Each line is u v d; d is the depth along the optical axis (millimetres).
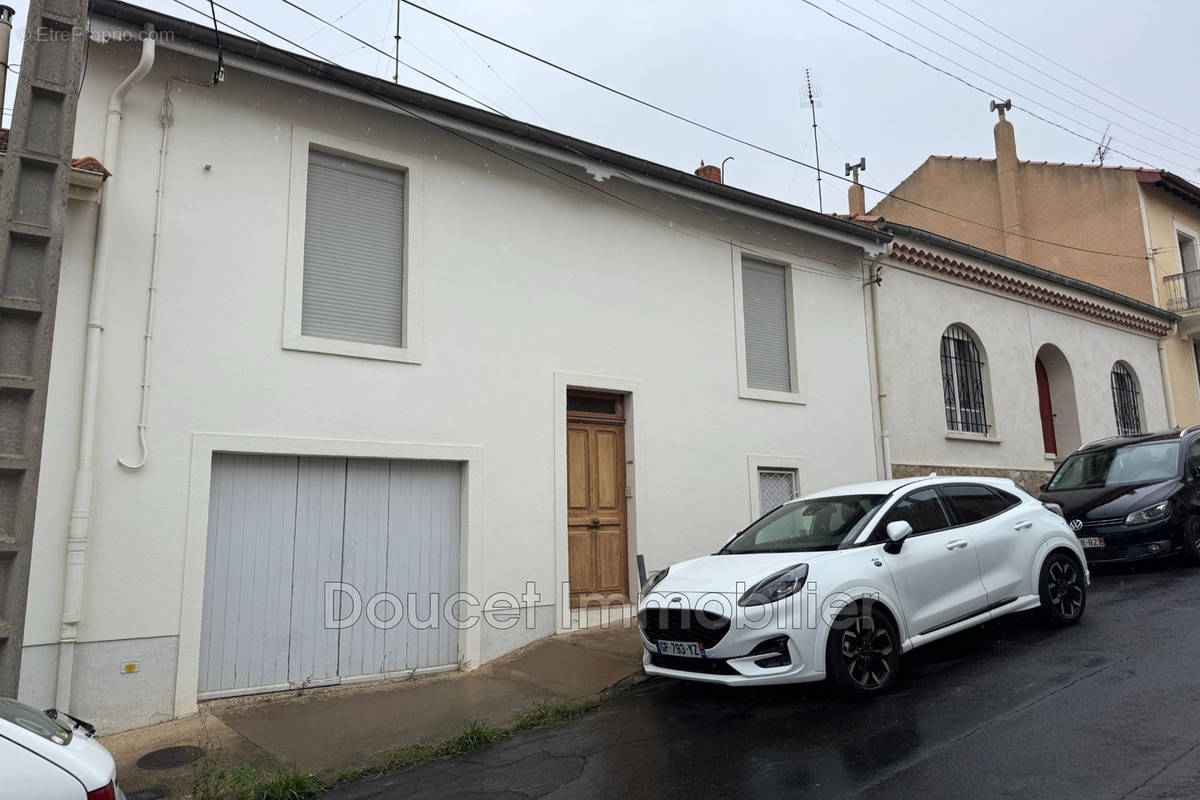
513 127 8547
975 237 21672
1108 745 4551
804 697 6105
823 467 11328
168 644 6539
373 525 7789
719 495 10195
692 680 6203
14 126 4445
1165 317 18578
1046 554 7391
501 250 8836
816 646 5738
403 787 5039
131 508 6504
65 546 6188
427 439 8031
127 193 6832
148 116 7023
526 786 4863
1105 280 19641
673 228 10352
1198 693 5312
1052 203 20625
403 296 8250
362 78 7629
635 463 9555
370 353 7805
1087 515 10195
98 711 6203
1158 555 9719
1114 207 19688
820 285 11859
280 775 5051
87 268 6559
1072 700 5398
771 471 10977
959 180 22156
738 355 10703
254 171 7461
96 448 6422
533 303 8977
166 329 6844
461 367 8359
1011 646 6957
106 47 6922
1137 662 6133
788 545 6805
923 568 6414
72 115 4598
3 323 4285
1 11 6500
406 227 8312
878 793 4203
